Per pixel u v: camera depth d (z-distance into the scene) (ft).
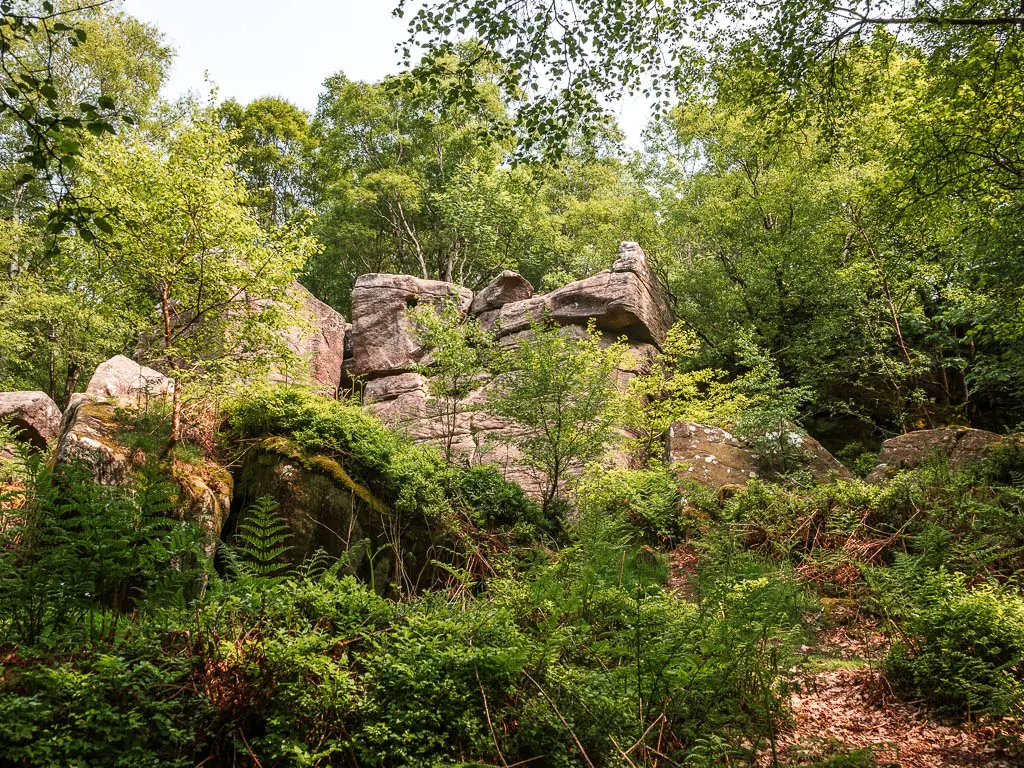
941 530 25.27
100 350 69.72
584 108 30.48
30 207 81.76
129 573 15.28
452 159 104.88
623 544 25.81
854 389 63.05
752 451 47.73
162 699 12.34
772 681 15.80
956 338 57.11
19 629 13.34
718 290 73.46
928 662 18.66
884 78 35.40
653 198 84.89
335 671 13.42
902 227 41.27
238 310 36.45
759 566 26.89
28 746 10.65
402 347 66.08
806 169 64.08
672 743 14.62
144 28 89.86
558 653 16.14
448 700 13.85
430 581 32.12
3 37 13.16
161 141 36.17
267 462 30.94
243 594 15.47
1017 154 33.60
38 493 15.05
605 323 61.16
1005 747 15.16
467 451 53.47
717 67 34.60
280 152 116.06
